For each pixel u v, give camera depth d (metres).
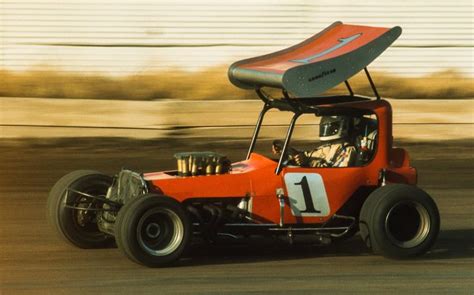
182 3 41.47
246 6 41.72
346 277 16.75
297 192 18.03
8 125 37.28
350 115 18.39
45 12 41.06
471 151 34.81
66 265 17.52
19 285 16.03
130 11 41.28
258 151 34.78
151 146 35.03
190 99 40.91
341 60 17.73
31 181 27.55
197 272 16.98
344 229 18.42
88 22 41.22
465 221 22.58
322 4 42.12
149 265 17.03
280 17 41.91
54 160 31.56
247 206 17.88
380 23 42.47
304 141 37.59
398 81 42.50
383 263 17.91
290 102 18.30
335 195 18.22
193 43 41.53
